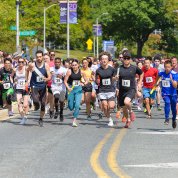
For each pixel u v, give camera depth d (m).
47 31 148.62
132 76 29.77
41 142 24.59
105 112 31.31
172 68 33.94
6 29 92.44
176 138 26.16
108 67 30.64
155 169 18.30
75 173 17.53
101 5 147.62
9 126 30.75
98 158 20.38
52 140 25.30
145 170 18.09
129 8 140.50
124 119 31.73
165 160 20.08
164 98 30.58
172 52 154.75
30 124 31.86
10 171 17.89
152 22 142.00
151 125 32.00
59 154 21.30
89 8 173.88
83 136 26.81
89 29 172.38
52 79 33.97
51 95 34.81
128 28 145.25
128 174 17.39
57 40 163.00
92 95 35.53
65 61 39.56
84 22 172.50
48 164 19.16
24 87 32.56
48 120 34.19
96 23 137.38
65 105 43.22
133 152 21.84
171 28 149.50
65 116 37.09
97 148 22.80
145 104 37.12
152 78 37.06
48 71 30.58
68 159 20.17
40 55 30.39
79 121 34.06
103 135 27.20
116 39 152.88
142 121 34.47
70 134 27.58
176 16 144.25
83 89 35.56
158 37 170.50
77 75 30.92
